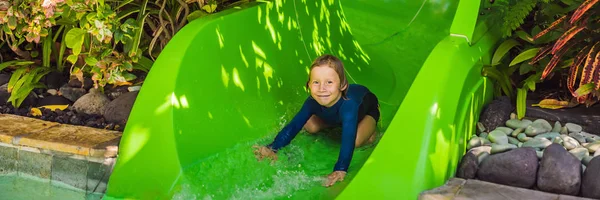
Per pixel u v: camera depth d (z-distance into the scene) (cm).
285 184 316
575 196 281
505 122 360
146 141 309
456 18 344
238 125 349
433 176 283
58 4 375
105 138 343
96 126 378
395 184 275
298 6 414
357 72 427
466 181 292
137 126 313
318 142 357
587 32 354
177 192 300
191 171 310
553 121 360
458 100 303
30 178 344
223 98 345
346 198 280
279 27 395
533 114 364
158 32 416
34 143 338
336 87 327
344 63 429
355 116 331
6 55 470
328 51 427
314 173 328
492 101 374
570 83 345
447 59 310
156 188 304
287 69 392
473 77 337
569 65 369
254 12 376
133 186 308
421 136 280
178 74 319
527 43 397
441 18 437
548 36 379
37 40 386
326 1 443
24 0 380
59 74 437
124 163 311
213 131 332
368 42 445
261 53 377
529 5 370
